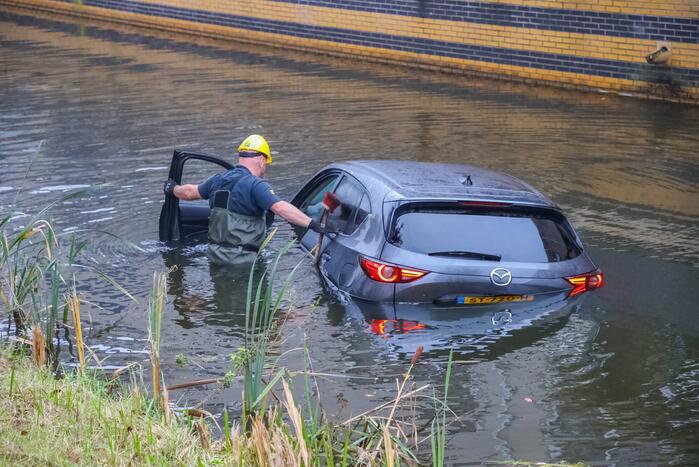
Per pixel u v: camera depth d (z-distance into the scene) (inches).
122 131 1336.1
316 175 823.7
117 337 631.2
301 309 661.9
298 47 2078.0
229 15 2228.1
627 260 775.1
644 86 1528.1
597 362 584.1
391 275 650.2
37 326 575.8
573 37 1608.0
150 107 1505.9
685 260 775.7
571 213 927.7
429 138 1269.7
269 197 753.6
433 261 650.2
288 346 608.1
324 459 482.3
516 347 603.5
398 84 1686.8
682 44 1476.4
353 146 1221.7
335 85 1680.6
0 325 650.2
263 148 789.9
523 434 500.4
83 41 2250.2
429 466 471.2
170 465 453.4
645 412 524.7
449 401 537.6
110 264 770.8
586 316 649.0
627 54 1541.6
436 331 623.8
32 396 507.8
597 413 523.5
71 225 875.4
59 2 2758.4
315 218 795.4
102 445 461.7
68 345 618.5
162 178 1065.5
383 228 665.0
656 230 866.1
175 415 521.0
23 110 1499.8
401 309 647.1
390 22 1886.1
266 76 1775.3
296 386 557.0
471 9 1743.4
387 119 1392.7
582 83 1610.5
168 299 693.9
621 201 971.3
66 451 447.5
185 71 1836.9
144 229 866.1
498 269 655.1
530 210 682.2
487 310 652.1
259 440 454.9
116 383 561.3
